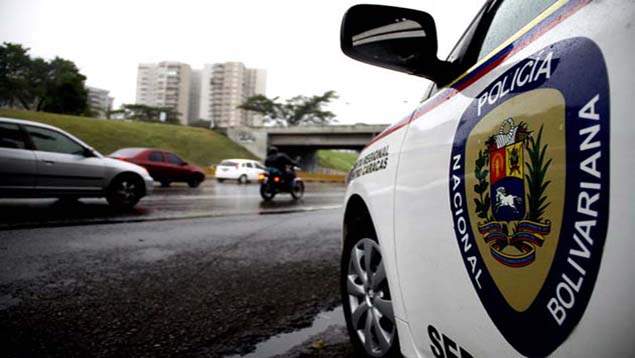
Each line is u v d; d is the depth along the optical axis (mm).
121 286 2971
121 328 2246
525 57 927
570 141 708
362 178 1966
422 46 1426
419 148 1342
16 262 3475
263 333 2240
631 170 587
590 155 660
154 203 8742
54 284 2953
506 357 851
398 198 1433
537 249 767
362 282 1883
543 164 764
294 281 3236
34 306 2525
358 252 1936
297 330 2295
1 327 2211
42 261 3539
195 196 11422
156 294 2828
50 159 6375
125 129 48844
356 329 1906
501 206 876
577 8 827
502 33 1223
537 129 792
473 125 1034
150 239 4676
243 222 6438
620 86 631
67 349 1979
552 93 776
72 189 6633
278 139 56812
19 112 44719
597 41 711
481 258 941
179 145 49719
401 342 1397
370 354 1749
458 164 1069
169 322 2350
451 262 1074
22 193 6133
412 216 1310
